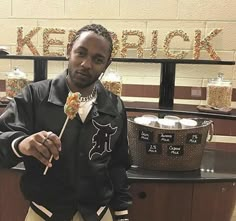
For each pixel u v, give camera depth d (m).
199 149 1.60
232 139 2.26
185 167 1.61
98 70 1.22
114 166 1.45
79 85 1.24
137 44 2.12
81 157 1.23
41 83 1.30
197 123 1.65
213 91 2.03
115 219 1.45
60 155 1.21
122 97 2.35
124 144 1.43
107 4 2.29
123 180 1.44
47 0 2.34
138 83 2.33
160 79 2.21
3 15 2.39
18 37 2.17
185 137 1.56
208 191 1.59
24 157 1.16
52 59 2.09
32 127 1.24
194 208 1.60
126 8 2.27
